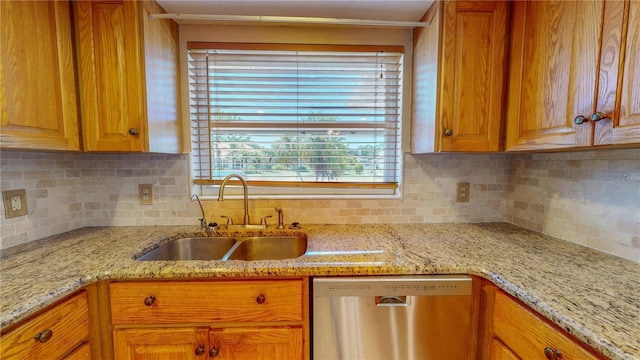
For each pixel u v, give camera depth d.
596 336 0.60
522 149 1.17
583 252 1.12
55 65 1.09
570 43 0.94
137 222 1.57
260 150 1.66
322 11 1.41
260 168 1.66
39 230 1.30
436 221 1.64
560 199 1.30
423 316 1.01
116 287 0.98
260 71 1.62
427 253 1.12
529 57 1.13
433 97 1.30
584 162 1.19
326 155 1.67
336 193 1.70
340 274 1.00
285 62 1.62
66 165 1.44
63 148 1.12
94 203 1.55
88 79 1.19
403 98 1.60
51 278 0.89
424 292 1.00
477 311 1.02
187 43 1.54
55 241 1.27
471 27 1.24
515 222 1.58
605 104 0.83
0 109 0.90
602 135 0.84
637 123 0.75
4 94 0.91
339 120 1.66
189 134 1.57
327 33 1.57
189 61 1.58
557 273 0.92
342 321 1.00
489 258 1.06
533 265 0.99
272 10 1.40
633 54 0.76
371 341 1.01
